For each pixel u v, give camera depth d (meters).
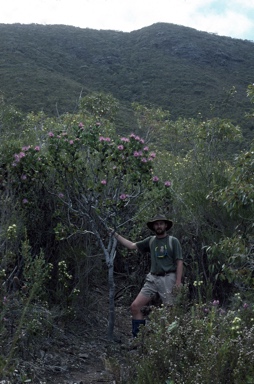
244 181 5.97
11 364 4.54
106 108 11.65
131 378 4.43
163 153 9.55
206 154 8.45
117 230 6.41
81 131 6.15
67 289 6.03
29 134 7.75
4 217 5.46
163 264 6.03
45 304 5.52
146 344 4.55
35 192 6.35
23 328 5.04
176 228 7.15
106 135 7.08
